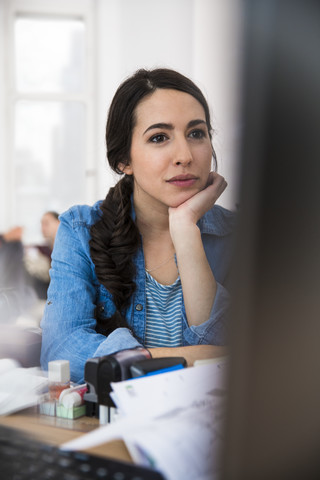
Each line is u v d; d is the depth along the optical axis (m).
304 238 0.33
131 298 1.14
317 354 0.34
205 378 0.66
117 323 1.13
